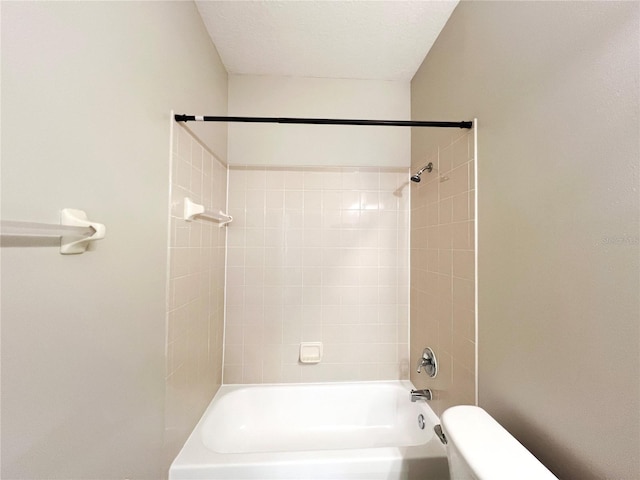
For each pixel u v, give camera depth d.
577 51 0.57
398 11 1.16
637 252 0.45
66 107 0.50
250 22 1.22
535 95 0.68
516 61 0.75
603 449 0.50
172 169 0.92
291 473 0.97
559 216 0.61
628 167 0.47
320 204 1.68
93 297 0.58
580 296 0.55
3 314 0.41
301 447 1.42
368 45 1.38
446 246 1.19
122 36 0.66
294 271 1.66
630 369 0.46
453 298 1.11
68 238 0.50
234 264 1.64
